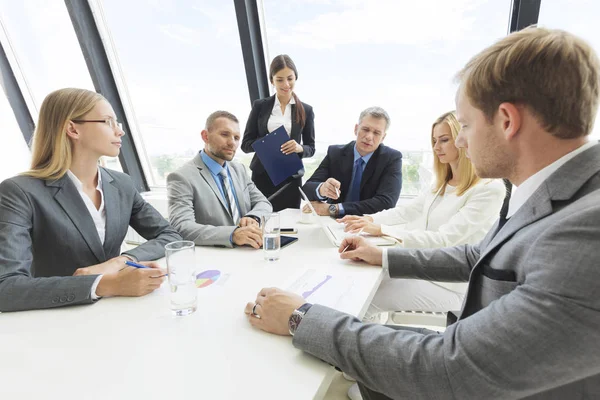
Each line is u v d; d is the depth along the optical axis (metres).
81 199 1.15
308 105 2.60
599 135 0.55
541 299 0.44
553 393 0.52
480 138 0.60
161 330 0.70
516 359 0.44
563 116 0.51
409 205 1.82
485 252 0.65
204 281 0.95
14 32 3.21
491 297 0.62
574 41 0.51
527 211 0.57
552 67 0.50
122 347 0.64
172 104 3.26
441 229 1.40
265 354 0.61
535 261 0.48
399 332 0.57
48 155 1.14
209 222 1.70
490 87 0.55
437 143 1.54
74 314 0.77
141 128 3.53
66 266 1.12
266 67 2.96
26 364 0.59
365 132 2.15
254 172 2.53
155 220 1.41
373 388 0.55
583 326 0.41
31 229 1.05
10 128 3.41
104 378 0.55
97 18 2.97
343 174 2.31
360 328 0.59
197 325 0.72
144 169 3.71
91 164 1.21
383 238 1.36
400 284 1.43
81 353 0.62
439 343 0.52
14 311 0.80
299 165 2.12
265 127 2.49
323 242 1.34
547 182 0.54
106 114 1.18
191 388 0.53
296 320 0.65
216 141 1.73
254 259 1.15
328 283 0.93
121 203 1.31
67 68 3.21
